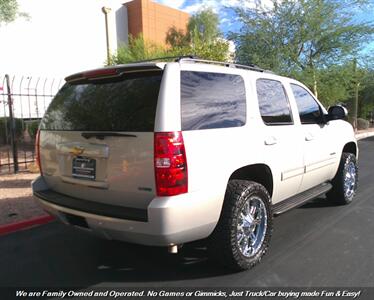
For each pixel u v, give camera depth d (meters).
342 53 18.50
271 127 4.54
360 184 8.39
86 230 3.86
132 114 3.54
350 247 4.75
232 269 4.05
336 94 19.23
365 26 18.47
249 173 4.39
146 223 3.33
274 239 5.04
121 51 15.44
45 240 5.18
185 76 3.68
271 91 4.78
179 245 3.65
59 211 4.00
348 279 3.93
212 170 3.64
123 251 4.71
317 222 5.70
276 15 18.59
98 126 3.76
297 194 5.31
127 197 3.57
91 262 4.44
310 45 18.92
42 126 4.52
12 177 9.43
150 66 3.58
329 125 5.94
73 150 3.94
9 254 4.71
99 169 3.73
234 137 3.94
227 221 3.82
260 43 18.58
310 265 4.25
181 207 3.36
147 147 3.38
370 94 30.58
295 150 4.91
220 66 4.17
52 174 4.33
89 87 4.07
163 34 28.75
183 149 3.41
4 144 14.93
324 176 5.86
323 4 18.22
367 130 28.91
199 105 3.69
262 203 4.20
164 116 3.38
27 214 6.18
